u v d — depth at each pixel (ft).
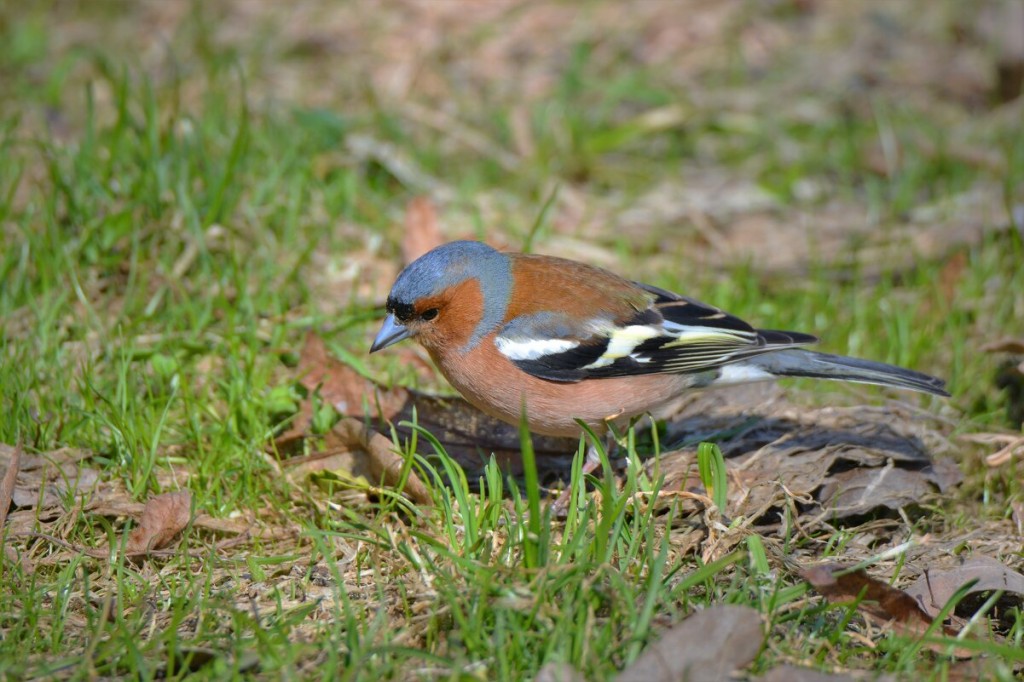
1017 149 49.47
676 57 57.93
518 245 43.06
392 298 29.32
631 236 45.27
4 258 36.37
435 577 24.03
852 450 30.60
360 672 21.31
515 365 28.94
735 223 46.65
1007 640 23.85
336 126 47.26
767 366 30.78
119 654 21.90
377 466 29.17
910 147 50.29
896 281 41.93
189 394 31.91
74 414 30.76
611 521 23.67
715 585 24.17
